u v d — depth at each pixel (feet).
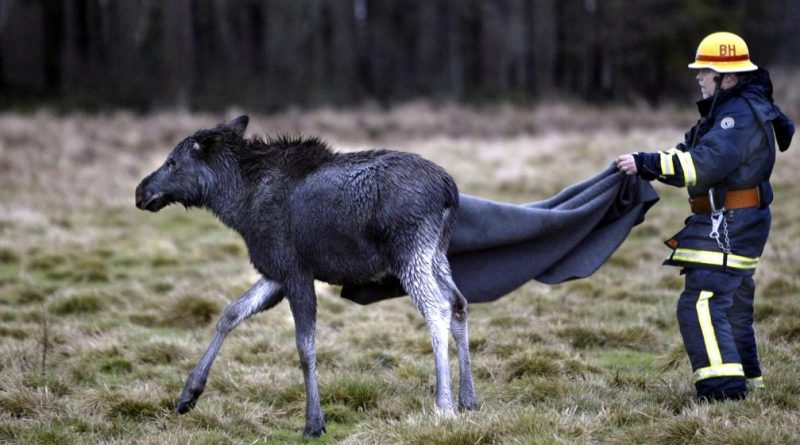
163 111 329.31
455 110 321.73
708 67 63.67
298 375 77.41
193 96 367.04
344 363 81.61
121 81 364.38
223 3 389.80
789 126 64.54
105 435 64.44
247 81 379.55
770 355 75.61
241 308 67.31
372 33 417.90
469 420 59.72
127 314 98.94
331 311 101.19
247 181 67.36
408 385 74.79
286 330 91.56
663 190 163.53
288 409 70.64
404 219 63.00
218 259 129.70
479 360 79.77
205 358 67.05
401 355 83.56
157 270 122.42
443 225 65.26
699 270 63.62
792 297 95.86
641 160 63.52
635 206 74.33
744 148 61.72
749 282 65.72
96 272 117.80
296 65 384.68
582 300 101.19
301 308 65.10
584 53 406.21
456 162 205.57
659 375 74.23
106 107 339.57
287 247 65.26
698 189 64.28
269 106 365.40
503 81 407.85
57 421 66.80
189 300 99.96
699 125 64.85
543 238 74.23
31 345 84.74
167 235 146.41
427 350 84.79
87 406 69.82
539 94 395.55
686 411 60.34
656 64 400.26
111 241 139.44
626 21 394.32
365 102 375.25
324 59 394.32
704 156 61.62
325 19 399.85
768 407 60.34
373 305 102.12
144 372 79.30
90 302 102.37
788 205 142.82
